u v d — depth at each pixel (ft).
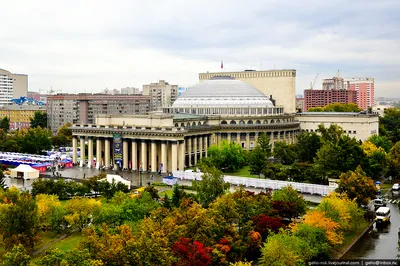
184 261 349.41
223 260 375.04
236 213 440.45
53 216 476.54
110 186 618.44
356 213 483.10
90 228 391.86
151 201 501.15
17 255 318.45
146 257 338.34
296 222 456.04
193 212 416.67
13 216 418.31
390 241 476.13
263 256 377.71
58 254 317.01
